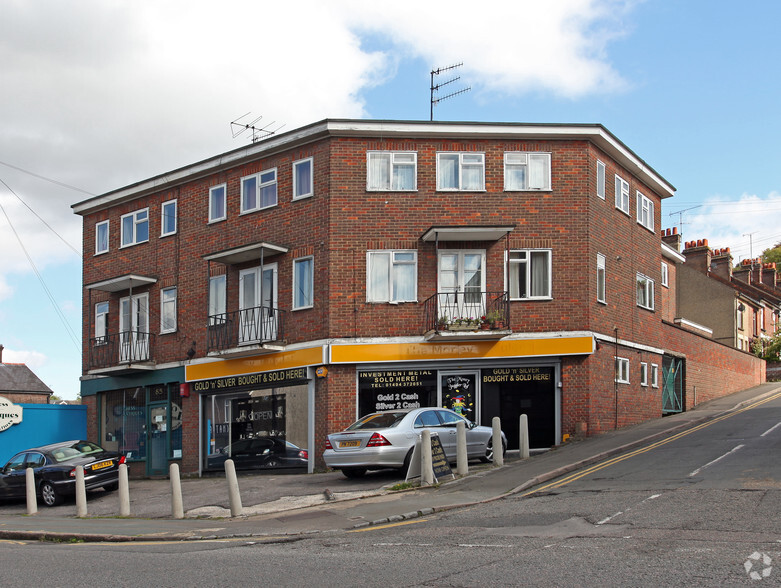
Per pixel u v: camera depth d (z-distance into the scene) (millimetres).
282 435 23688
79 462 20422
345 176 23219
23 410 28375
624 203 26250
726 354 35500
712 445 17812
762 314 46938
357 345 22531
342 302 22781
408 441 17281
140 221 29047
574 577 7539
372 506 13992
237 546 10992
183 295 27125
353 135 23344
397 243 23078
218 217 26375
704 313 41094
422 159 23359
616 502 12000
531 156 23594
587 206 23469
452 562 8578
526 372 22953
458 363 22750
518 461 18656
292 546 10562
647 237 27938
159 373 27578
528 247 23188
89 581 8539
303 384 23250
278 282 24297
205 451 25906
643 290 27328
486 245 23203
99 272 30344
